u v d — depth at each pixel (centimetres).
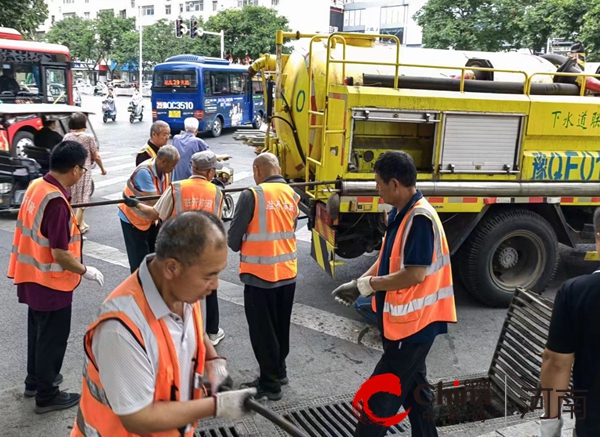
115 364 171
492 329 545
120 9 7975
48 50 1481
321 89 564
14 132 1120
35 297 360
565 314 213
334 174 525
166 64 2242
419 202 306
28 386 398
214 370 212
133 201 445
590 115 565
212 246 173
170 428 176
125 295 179
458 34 2366
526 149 556
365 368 458
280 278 398
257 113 2666
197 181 452
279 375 419
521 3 2238
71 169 356
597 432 212
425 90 525
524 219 576
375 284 305
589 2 1748
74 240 369
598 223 226
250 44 4159
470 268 579
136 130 2434
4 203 905
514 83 558
